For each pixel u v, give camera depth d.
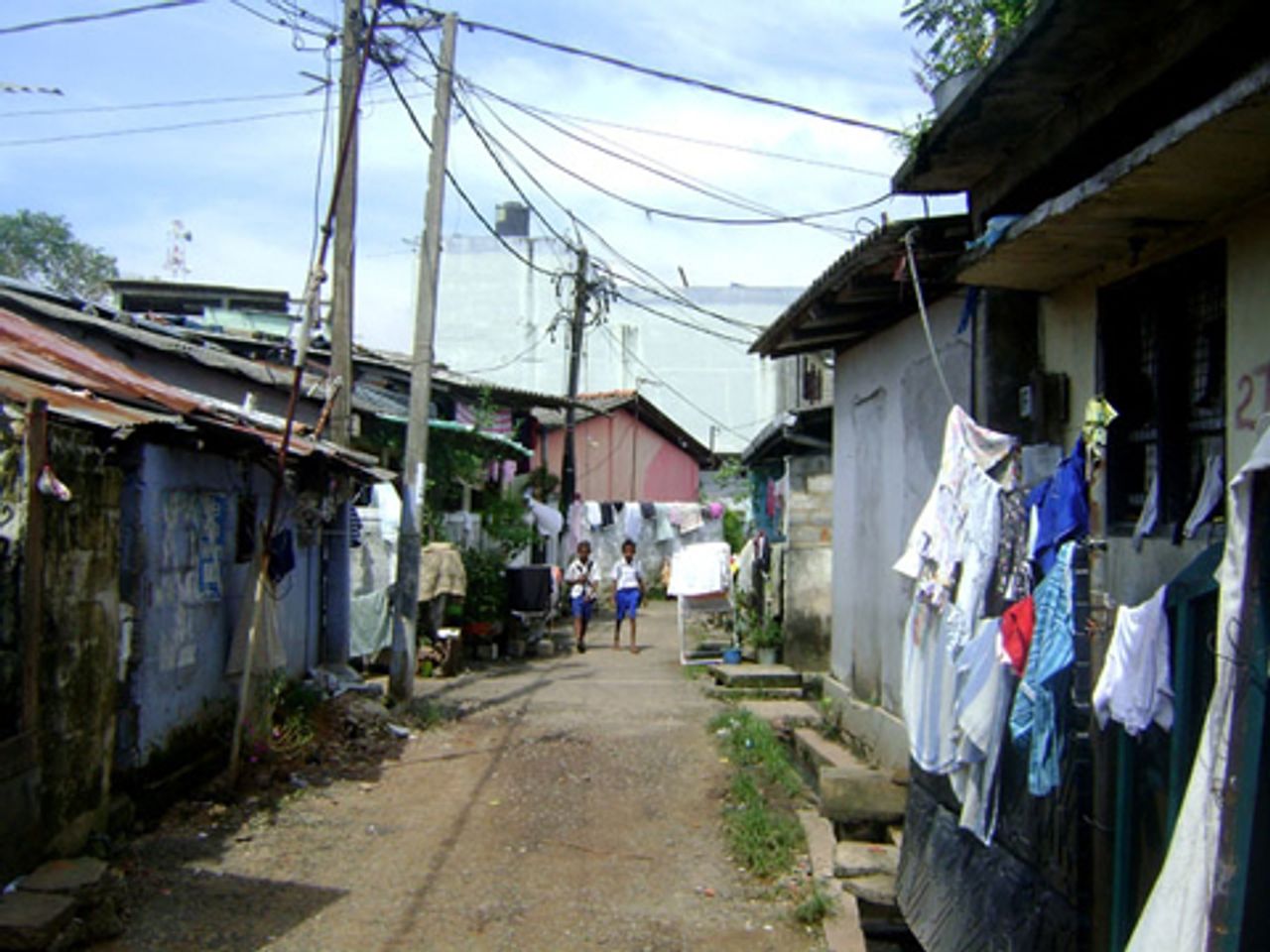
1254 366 4.01
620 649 17.41
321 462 9.23
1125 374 5.12
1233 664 3.21
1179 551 4.46
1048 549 5.07
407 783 8.33
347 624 11.73
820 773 8.21
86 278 28.31
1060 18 4.41
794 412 12.90
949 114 5.42
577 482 28.77
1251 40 4.18
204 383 12.21
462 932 5.46
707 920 5.73
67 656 5.59
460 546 16.47
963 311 6.59
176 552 7.30
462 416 19.84
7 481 5.16
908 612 8.18
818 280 7.68
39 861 5.28
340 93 10.95
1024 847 5.04
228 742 8.03
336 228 11.11
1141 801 4.17
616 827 7.32
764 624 14.52
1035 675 4.73
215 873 6.09
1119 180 3.83
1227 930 3.14
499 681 13.58
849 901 6.02
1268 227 3.95
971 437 5.80
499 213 32.56
